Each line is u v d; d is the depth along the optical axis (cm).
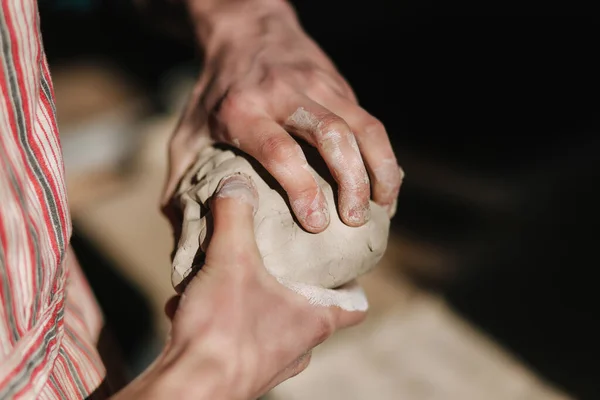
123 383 92
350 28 344
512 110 289
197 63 287
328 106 75
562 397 167
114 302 196
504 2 360
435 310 192
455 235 222
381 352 179
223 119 75
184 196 73
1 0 47
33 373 56
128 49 323
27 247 52
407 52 332
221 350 54
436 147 263
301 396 168
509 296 197
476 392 169
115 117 275
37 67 54
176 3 107
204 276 58
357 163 67
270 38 88
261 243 68
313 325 63
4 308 51
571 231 223
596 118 288
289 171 66
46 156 57
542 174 249
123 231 227
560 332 186
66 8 335
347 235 70
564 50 338
